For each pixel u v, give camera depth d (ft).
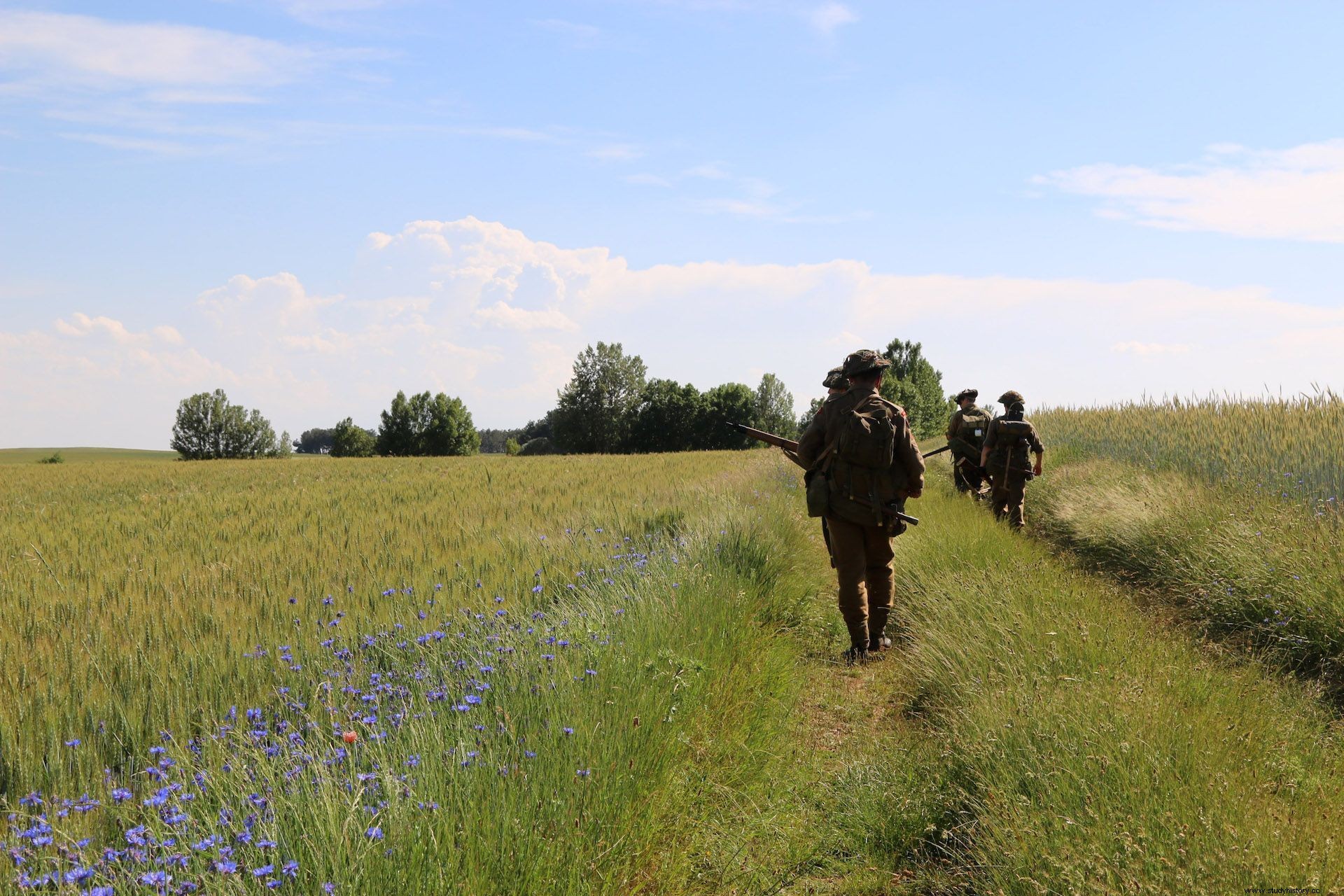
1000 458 34.63
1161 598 23.52
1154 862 8.21
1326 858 8.14
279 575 20.07
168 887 6.83
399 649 14.01
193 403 375.86
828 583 25.32
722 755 12.26
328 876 7.18
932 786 11.23
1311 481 28.66
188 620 15.92
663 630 14.97
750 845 10.23
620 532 27.04
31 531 32.83
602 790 9.38
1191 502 27.81
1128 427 50.31
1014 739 11.16
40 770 9.79
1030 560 25.09
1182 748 10.30
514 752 9.84
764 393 326.85
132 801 9.04
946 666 15.19
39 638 14.57
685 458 98.02
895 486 19.21
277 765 9.17
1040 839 8.88
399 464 100.63
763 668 15.92
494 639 13.79
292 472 86.17
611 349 336.49
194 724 11.26
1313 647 17.39
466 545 25.18
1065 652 14.28
